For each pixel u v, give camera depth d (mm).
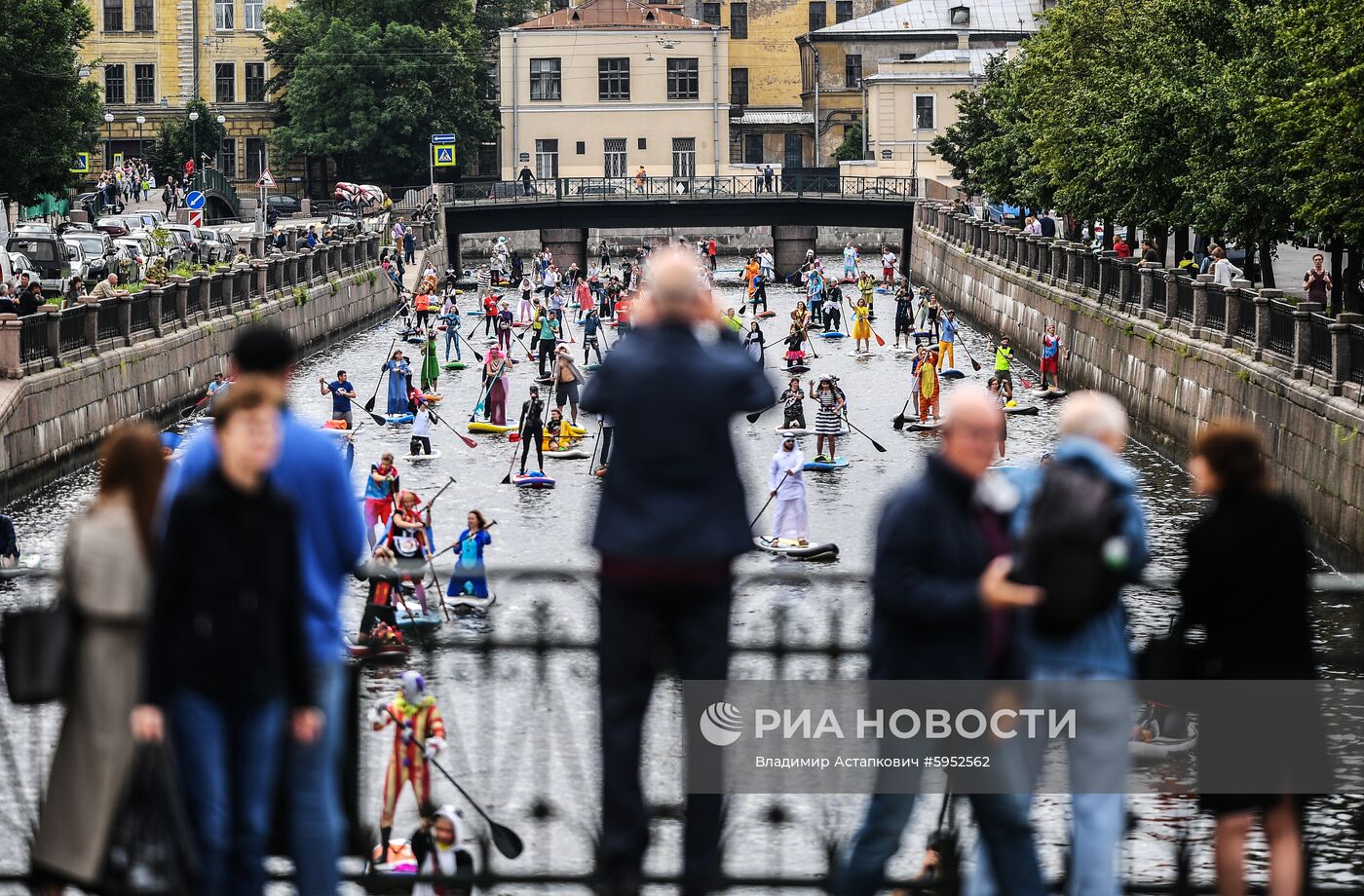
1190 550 24812
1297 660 24766
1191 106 119875
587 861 35938
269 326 23984
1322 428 88750
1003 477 24672
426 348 157875
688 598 23328
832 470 116750
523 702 35938
